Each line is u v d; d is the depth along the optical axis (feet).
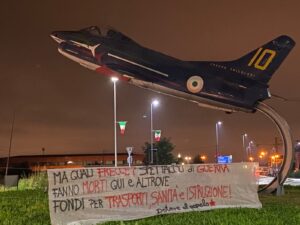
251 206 46.73
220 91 63.10
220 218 40.24
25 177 113.39
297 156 253.24
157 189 42.52
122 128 139.44
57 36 62.80
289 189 77.97
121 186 40.81
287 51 65.10
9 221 41.22
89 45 61.62
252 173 47.34
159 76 62.23
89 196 39.32
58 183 38.42
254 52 64.69
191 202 44.11
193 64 63.36
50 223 39.17
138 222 38.91
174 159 269.23
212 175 45.62
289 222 39.37
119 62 61.57
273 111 64.13
